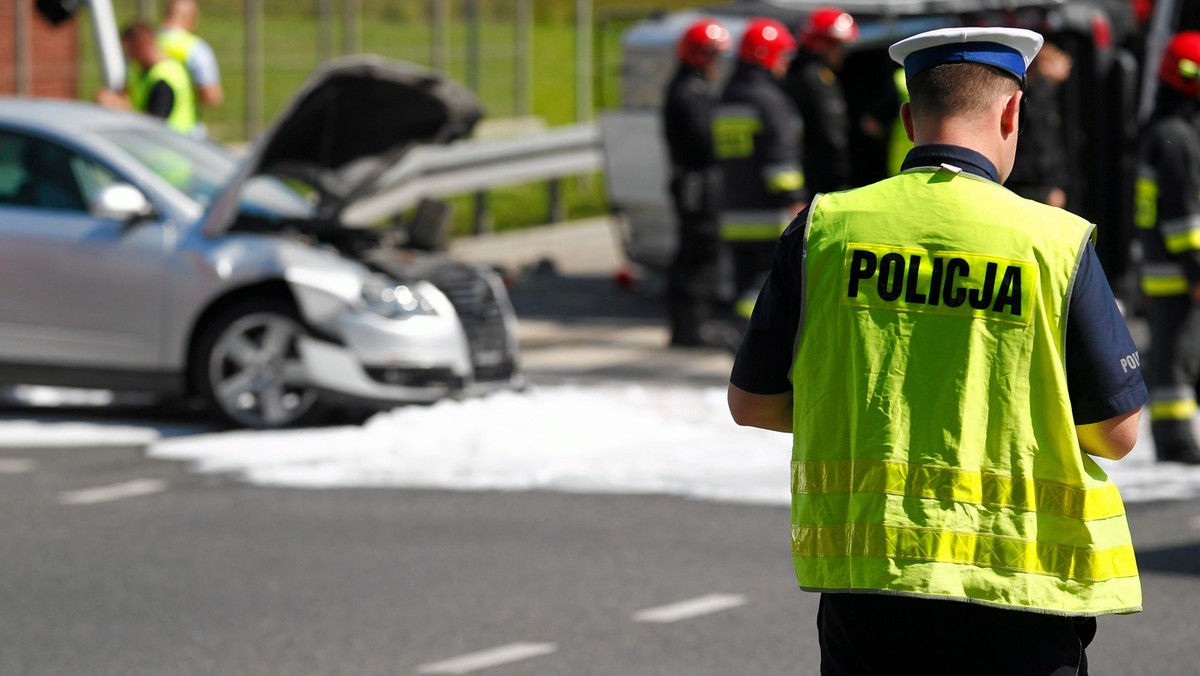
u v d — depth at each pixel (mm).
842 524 8078
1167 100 22766
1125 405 7945
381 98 27047
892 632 8016
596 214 57781
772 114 29078
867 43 33625
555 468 23406
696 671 14695
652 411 27141
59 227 26109
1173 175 22453
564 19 88938
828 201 8359
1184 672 14719
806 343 8211
